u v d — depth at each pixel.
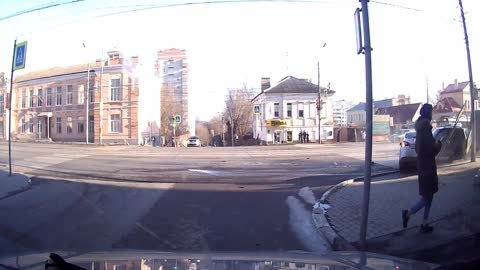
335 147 34.12
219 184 12.78
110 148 35.59
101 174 15.83
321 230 6.94
